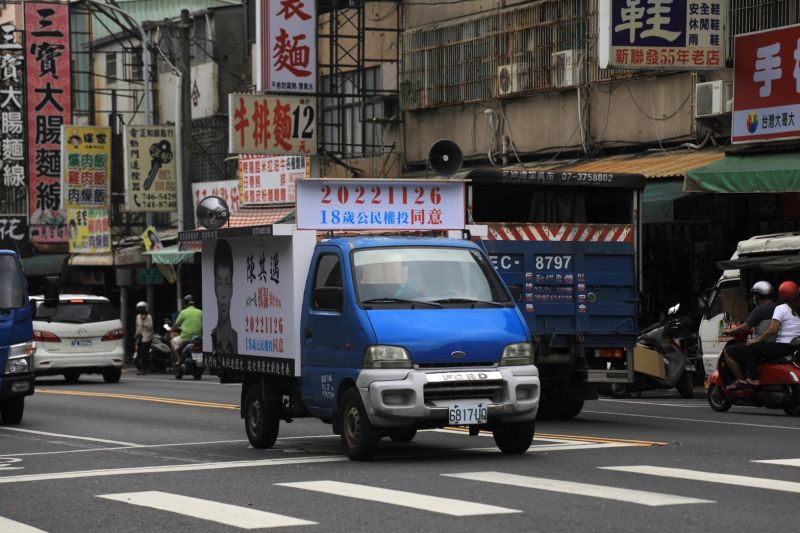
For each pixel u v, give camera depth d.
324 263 17.12
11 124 54.94
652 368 28.17
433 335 15.89
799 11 29.92
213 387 35.28
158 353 44.31
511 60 38.88
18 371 23.25
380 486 13.94
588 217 23.77
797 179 27.00
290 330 17.45
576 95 37.03
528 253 21.88
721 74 32.34
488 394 16.02
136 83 58.19
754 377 23.52
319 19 47.53
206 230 19.77
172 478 15.12
